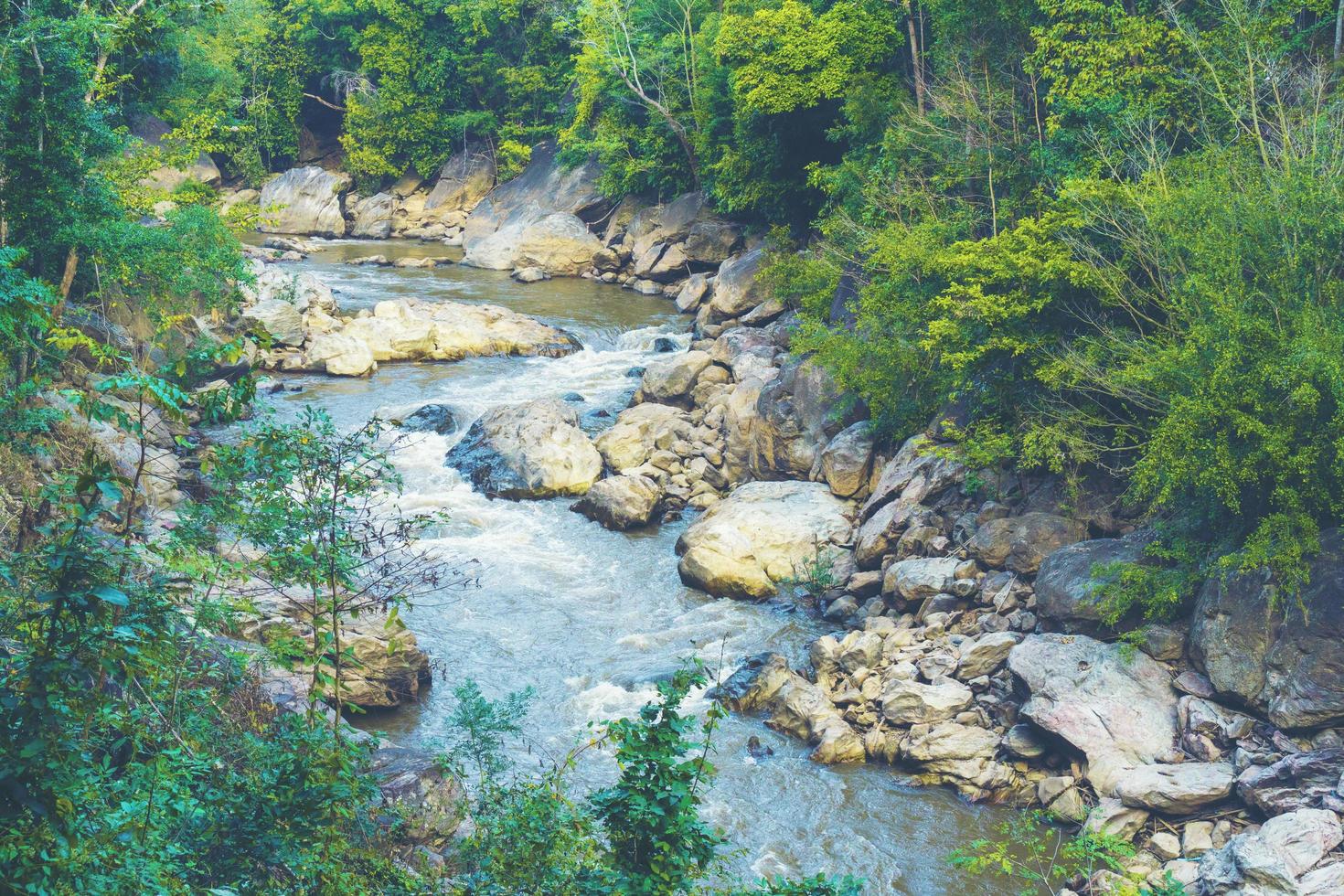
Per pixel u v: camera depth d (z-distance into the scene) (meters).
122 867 7.07
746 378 34.22
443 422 36.62
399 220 84.38
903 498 26.72
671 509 31.83
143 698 9.59
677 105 64.81
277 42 93.25
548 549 29.05
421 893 10.05
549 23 83.56
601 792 8.95
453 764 14.40
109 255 32.47
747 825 18.08
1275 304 19.25
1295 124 23.17
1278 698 17.81
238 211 39.06
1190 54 26.02
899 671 21.59
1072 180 24.67
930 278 29.39
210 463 10.39
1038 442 23.56
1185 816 17.16
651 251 61.62
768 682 21.91
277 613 20.03
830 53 48.50
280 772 9.07
